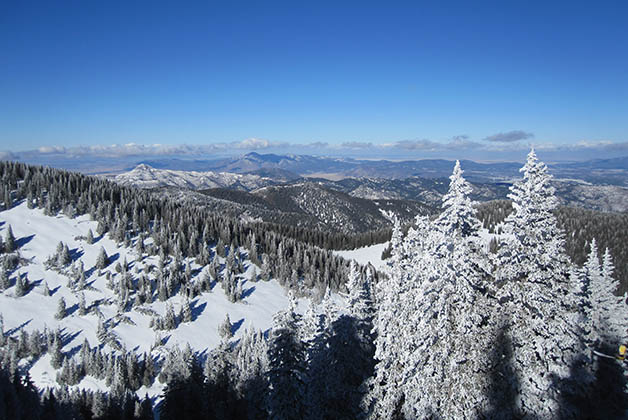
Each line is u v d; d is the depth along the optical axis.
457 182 19.61
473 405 17.70
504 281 19.44
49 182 128.25
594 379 17.80
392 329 21.92
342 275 120.94
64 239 105.81
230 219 151.38
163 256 102.56
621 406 29.05
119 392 54.72
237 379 50.25
